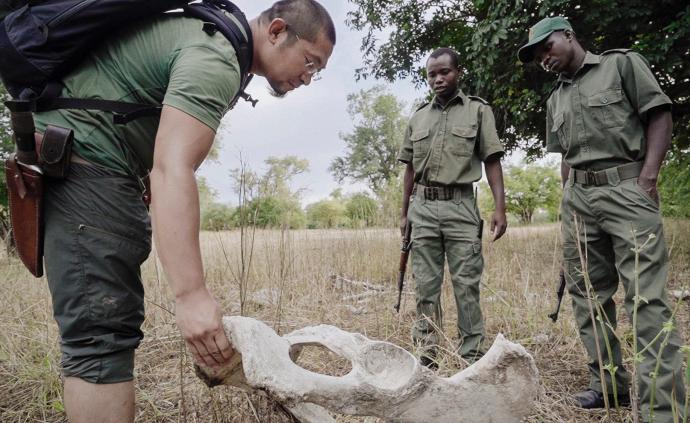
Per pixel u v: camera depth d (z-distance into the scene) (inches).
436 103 111.5
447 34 333.1
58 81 47.4
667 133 74.4
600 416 80.7
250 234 191.6
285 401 41.9
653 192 75.1
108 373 49.6
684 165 312.3
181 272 39.7
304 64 52.2
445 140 105.5
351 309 143.3
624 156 77.7
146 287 153.3
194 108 41.6
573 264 87.4
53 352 100.9
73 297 48.9
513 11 222.4
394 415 46.0
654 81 74.0
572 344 109.1
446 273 162.1
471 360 100.2
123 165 50.2
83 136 47.9
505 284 158.4
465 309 103.5
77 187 48.6
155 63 46.8
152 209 40.6
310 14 50.5
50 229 49.4
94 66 48.0
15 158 47.1
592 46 243.3
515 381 47.6
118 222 50.0
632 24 219.9
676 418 49.5
